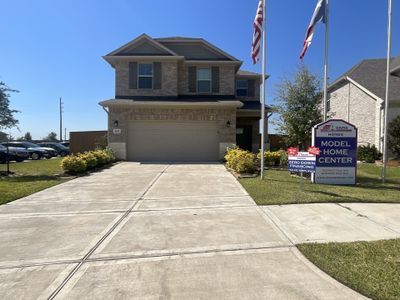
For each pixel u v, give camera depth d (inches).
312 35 461.1
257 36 432.5
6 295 132.2
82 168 506.6
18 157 852.0
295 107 639.1
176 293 132.6
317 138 397.4
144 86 767.7
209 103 690.2
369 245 182.7
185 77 798.5
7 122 578.9
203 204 293.1
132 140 710.5
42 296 131.0
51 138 2704.2
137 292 133.8
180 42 827.4
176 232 213.5
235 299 127.4
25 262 166.1
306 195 321.1
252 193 334.0
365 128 787.4
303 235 204.2
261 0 427.5
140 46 778.8
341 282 139.3
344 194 326.3
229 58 810.2
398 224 226.4
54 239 201.9
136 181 430.0
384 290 130.6
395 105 708.7
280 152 613.6
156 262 164.6
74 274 151.5
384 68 864.3
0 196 330.0
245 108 846.5
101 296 130.6
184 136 711.1
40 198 326.0
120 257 171.5
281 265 158.9
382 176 421.1
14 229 223.8
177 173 505.0
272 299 126.9
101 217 253.1
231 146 705.6
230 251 178.5
